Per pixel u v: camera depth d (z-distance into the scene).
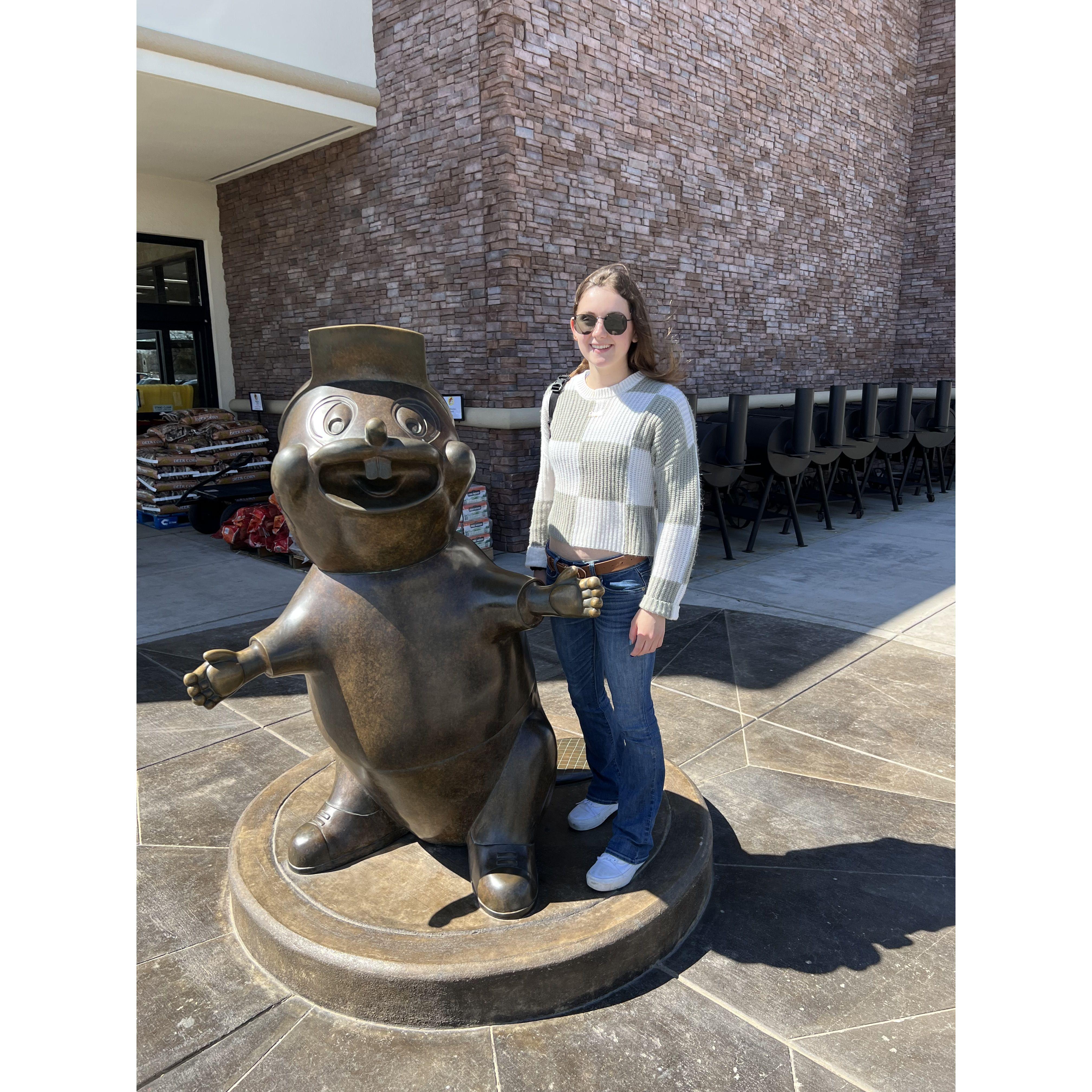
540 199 7.12
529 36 6.80
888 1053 1.88
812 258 11.00
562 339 7.50
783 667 4.51
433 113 7.32
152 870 2.66
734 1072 1.84
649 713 2.22
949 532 8.41
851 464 9.32
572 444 2.20
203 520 8.32
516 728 2.26
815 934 2.32
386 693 2.02
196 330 10.45
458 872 2.36
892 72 12.11
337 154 8.40
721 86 8.98
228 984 2.13
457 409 7.34
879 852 2.73
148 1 6.40
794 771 3.32
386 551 1.97
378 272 8.27
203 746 3.56
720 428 7.25
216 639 4.96
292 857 2.35
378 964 1.96
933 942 2.28
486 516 7.10
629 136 7.90
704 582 6.43
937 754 3.46
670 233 8.60
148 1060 1.88
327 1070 1.86
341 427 1.92
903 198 12.89
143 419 10.20
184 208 10.02
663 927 2.18
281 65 7.09
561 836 2.55
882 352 12.99
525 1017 2.00
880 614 5.51
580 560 2.20
